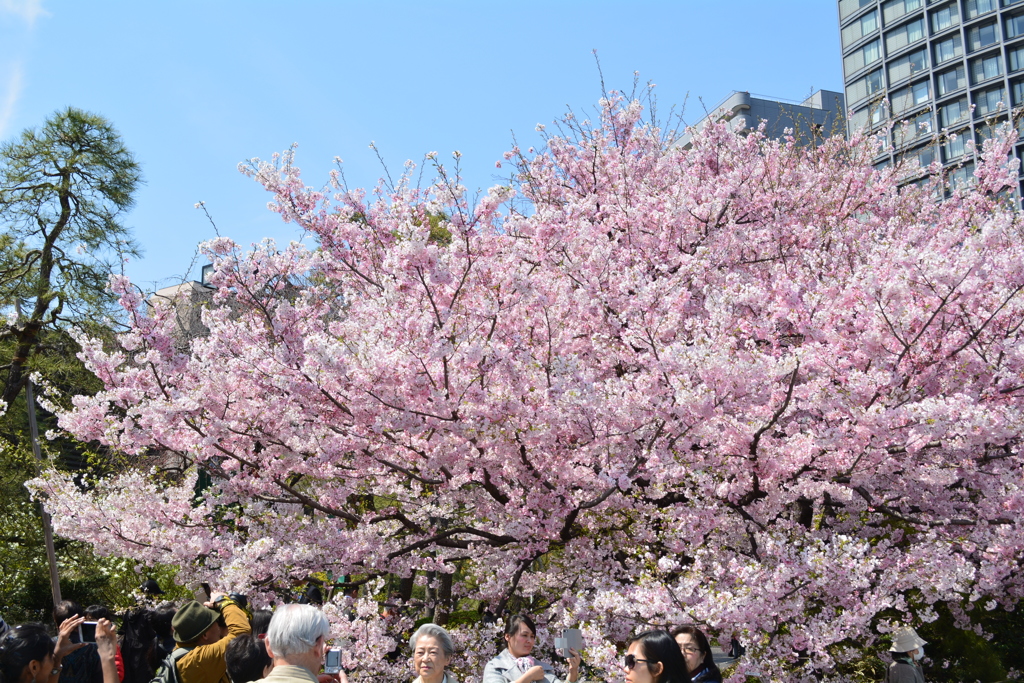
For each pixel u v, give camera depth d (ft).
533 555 21.62
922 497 22.52
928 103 172.86
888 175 39.99
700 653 12.49
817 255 26.30
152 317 21.36
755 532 21.08
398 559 21.83
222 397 20.88
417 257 19.42
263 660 11.76
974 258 19.61
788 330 22.89
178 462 30.09
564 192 32.58
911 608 23.24
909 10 178.19
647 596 17.06
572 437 21.45
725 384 17.65
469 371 19.80
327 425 21.29
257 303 21.56
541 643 21.26
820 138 47.47
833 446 18.62
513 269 21.39
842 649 19.89
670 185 32.50
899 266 20.49
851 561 16.28
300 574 20.38
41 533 42.19
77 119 60.08
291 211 26.04
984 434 18.72
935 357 21.02
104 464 33.96
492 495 22.29
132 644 16.20
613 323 23.21
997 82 163.43
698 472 20.07
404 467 22.72
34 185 58.85
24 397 55.06
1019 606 27.30
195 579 20.63
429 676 12.49
